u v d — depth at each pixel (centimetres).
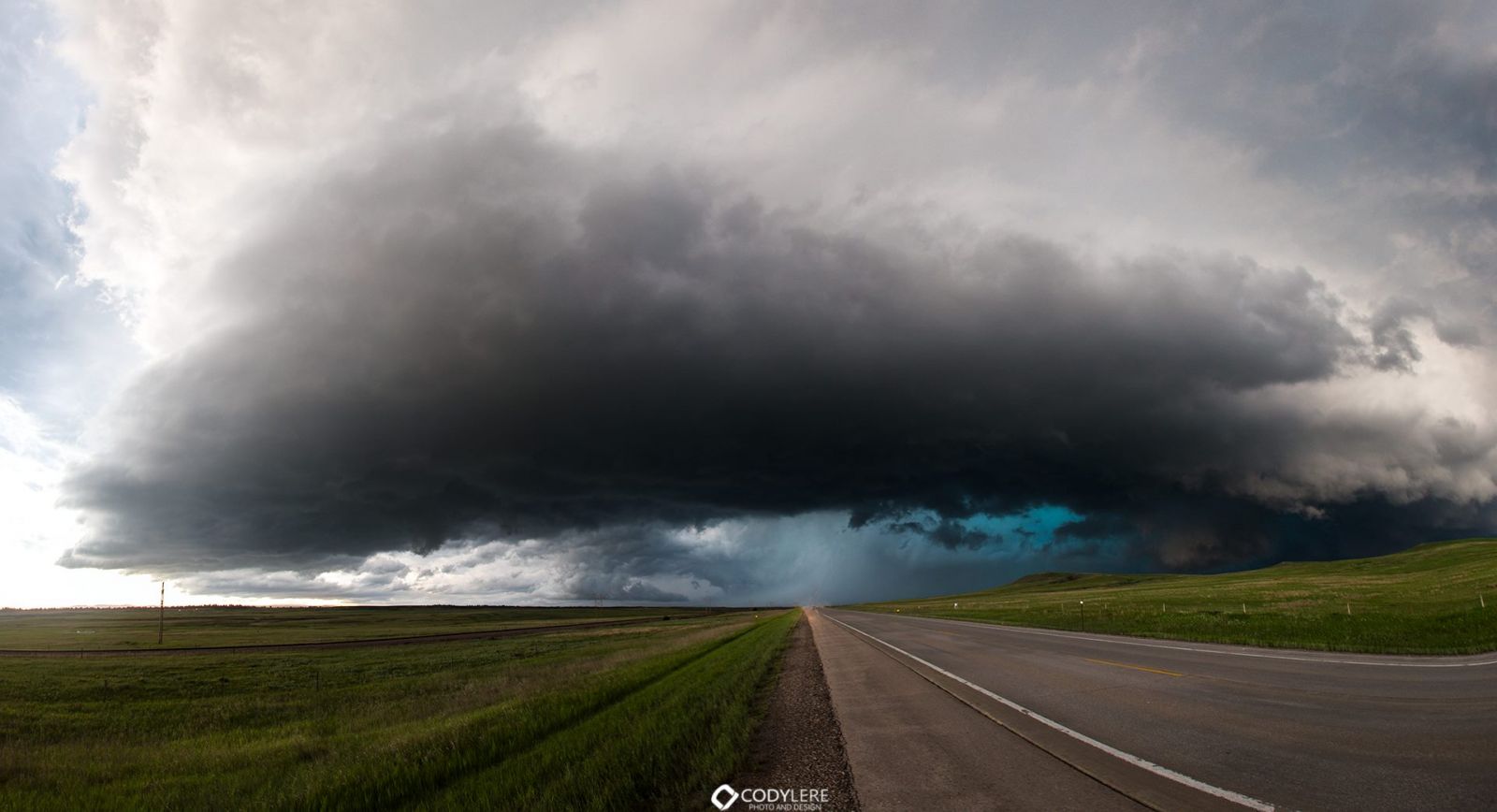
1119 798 656
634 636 7100
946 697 1432
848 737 1077
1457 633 2266
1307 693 1171
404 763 1073
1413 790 620
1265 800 616
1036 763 816
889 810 682
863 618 7269
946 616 6306
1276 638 2366
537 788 864
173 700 3419
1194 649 2139
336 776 1044
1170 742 869
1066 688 1424
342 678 4244
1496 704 997
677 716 1342
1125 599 7575
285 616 18862
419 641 8525
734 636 4919
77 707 3038
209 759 1427
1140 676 1518
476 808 802
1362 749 767
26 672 4722
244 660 5800
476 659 5291
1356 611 3512
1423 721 900
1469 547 15175
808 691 1717
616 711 1522
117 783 1227
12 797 1134
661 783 845
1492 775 650
